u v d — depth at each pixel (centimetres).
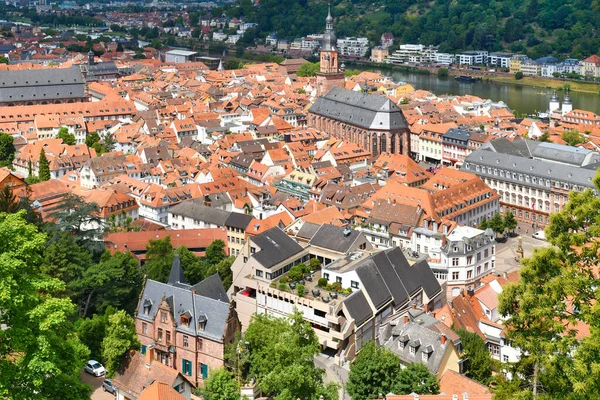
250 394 17800
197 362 19550
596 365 10769
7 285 11200
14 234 11994
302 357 16988
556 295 11650
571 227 12162
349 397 19138
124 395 17638
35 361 11150
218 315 19412
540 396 11750
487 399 14838
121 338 18200
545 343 11594
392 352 17900
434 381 16575
